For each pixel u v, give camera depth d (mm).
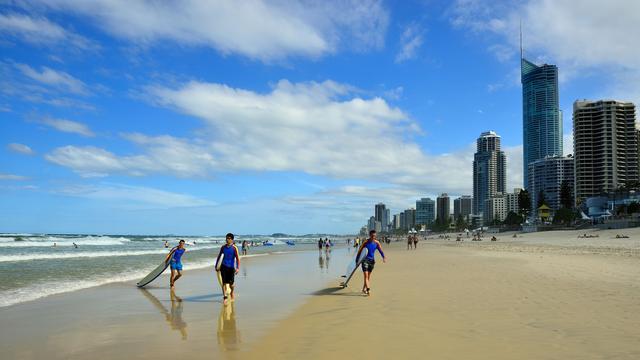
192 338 7898
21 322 9602
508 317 8664
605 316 8539
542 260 24078
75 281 17875
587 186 150125
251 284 16891
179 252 15586
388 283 15227
